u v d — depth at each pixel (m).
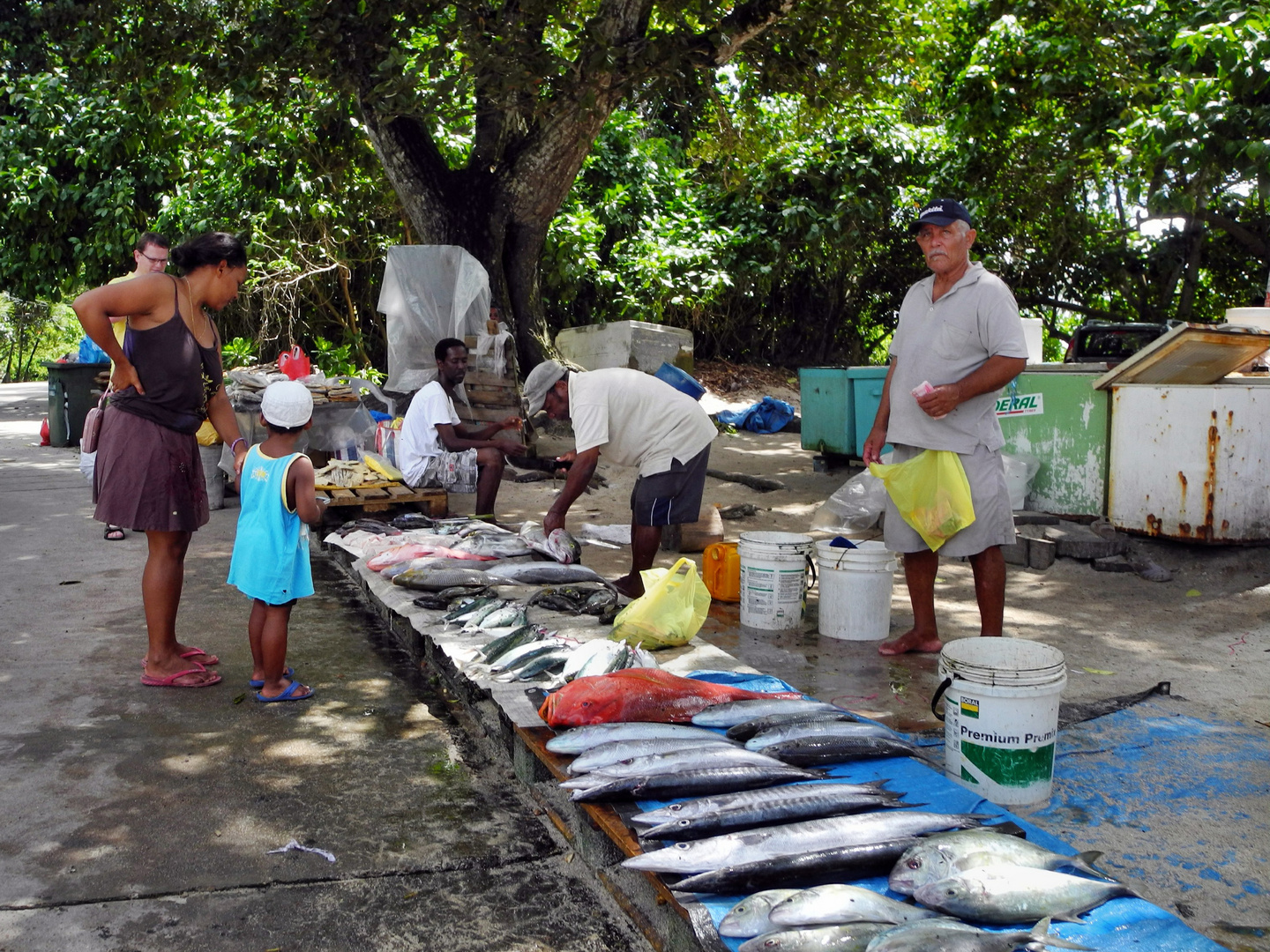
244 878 2.90
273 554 4.14
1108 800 3.31
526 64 8.68
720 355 17.77
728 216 17.30
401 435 7.74
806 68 11.81
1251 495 6.21
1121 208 18.16
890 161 17.09
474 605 4.68
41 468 10.55
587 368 13.94
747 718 3.36
